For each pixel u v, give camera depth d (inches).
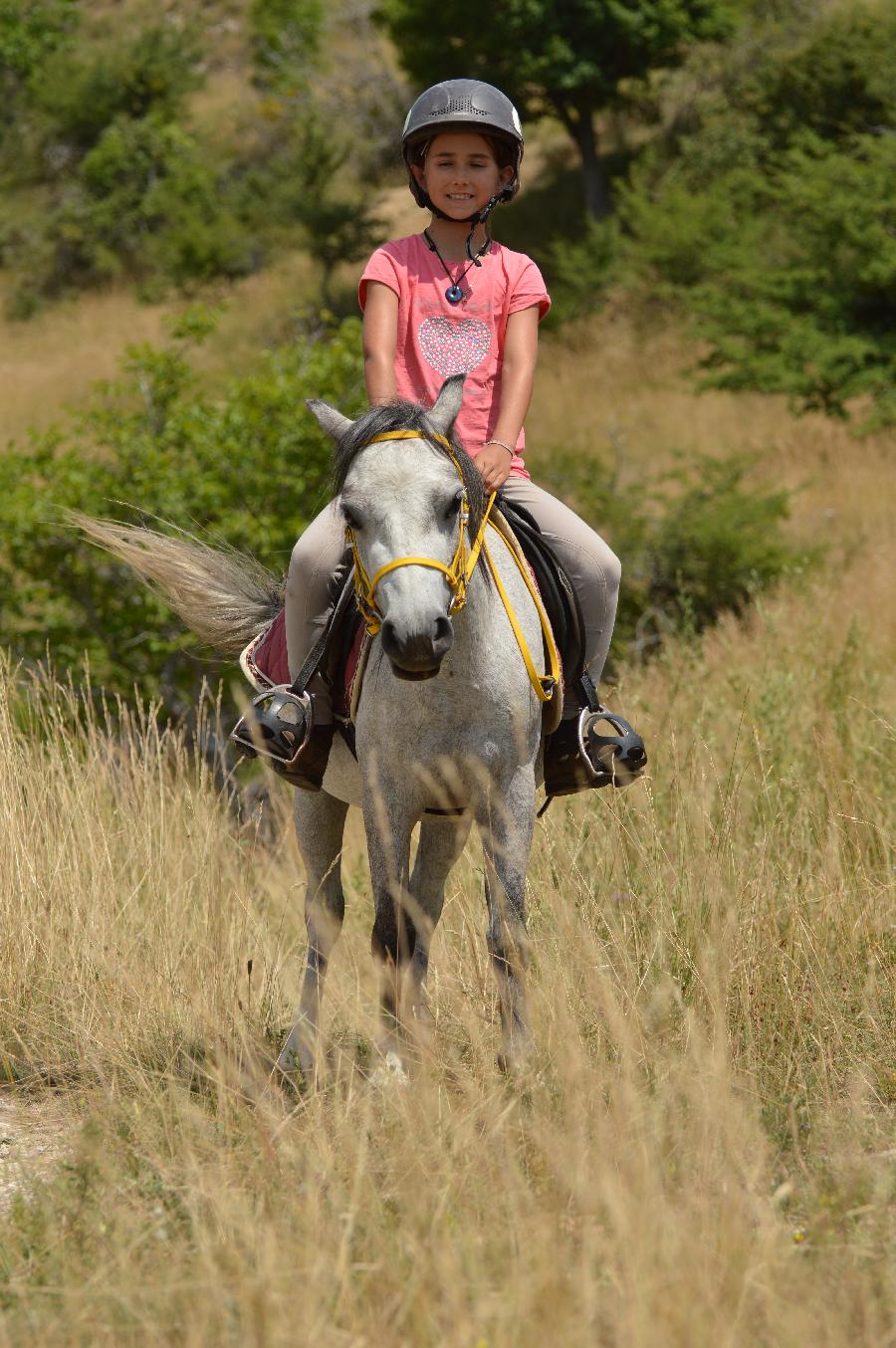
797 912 277.0
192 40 2763.3
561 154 2246.6
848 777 360.8
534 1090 216.8
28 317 2273.6
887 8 1646.2
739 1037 246.7
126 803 379.9
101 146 2449.6
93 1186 207.8
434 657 201.8
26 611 781.3
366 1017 274.1
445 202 258.5
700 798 322.3
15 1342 166.4
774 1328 152.7
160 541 309.4
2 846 333.7
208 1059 249.3
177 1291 168.9
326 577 260.2
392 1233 180.5
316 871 285.3
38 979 310.7
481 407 257.8
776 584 808.9
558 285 1843.0
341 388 784.9
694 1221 174.4
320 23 2947.8
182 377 823.7
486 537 241.6
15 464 782.5
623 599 839.1
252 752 266.8
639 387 1510.8
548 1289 153.9
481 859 337.4
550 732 257.0
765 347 1232.2
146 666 753.0
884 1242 176.7
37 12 2844.5
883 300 1181.1
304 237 2180.1
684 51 2082.9
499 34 1914.4
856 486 1039.0
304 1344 152.2
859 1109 215.0
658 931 269.6
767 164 1738.4
